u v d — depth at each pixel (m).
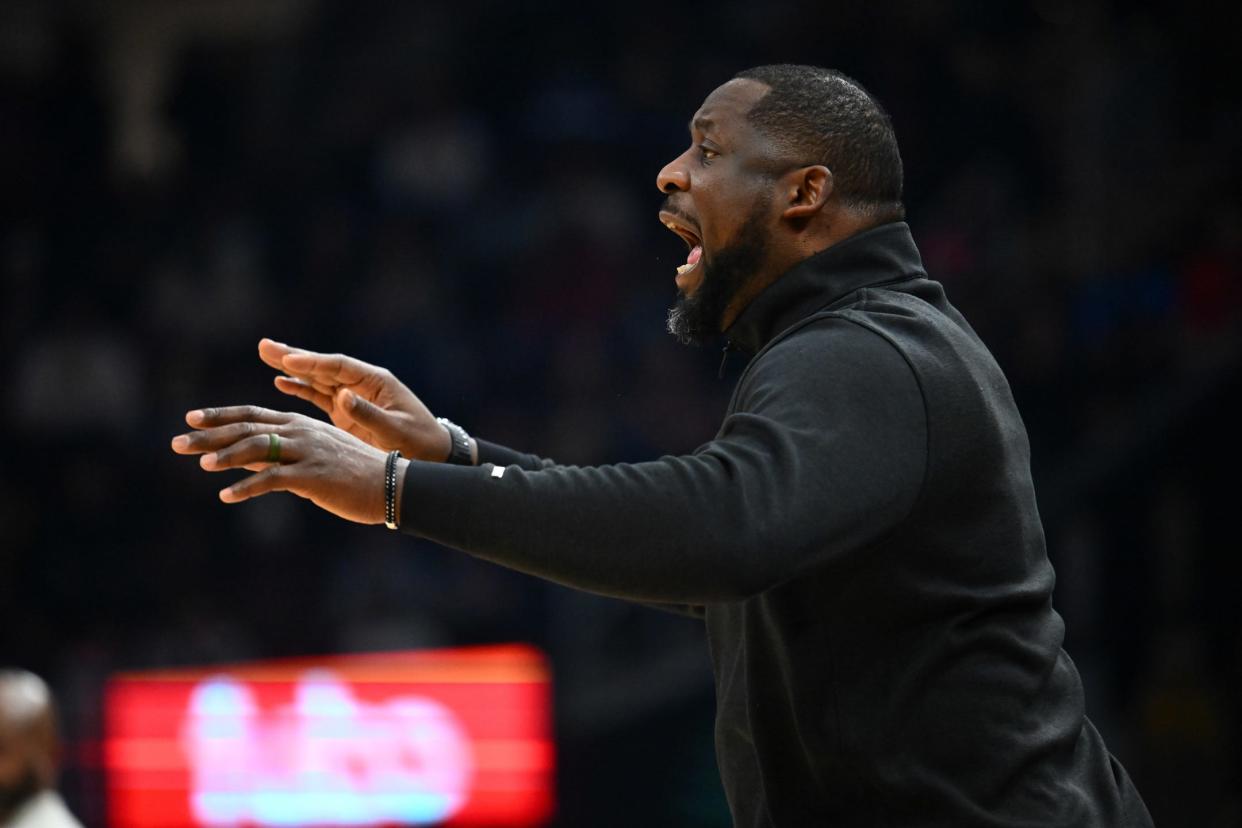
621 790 26.59
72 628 28.27
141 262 33.00
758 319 8.28
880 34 33.75
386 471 7.09
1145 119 31.78
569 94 35.16
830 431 7.22
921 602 7.61
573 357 31.16
